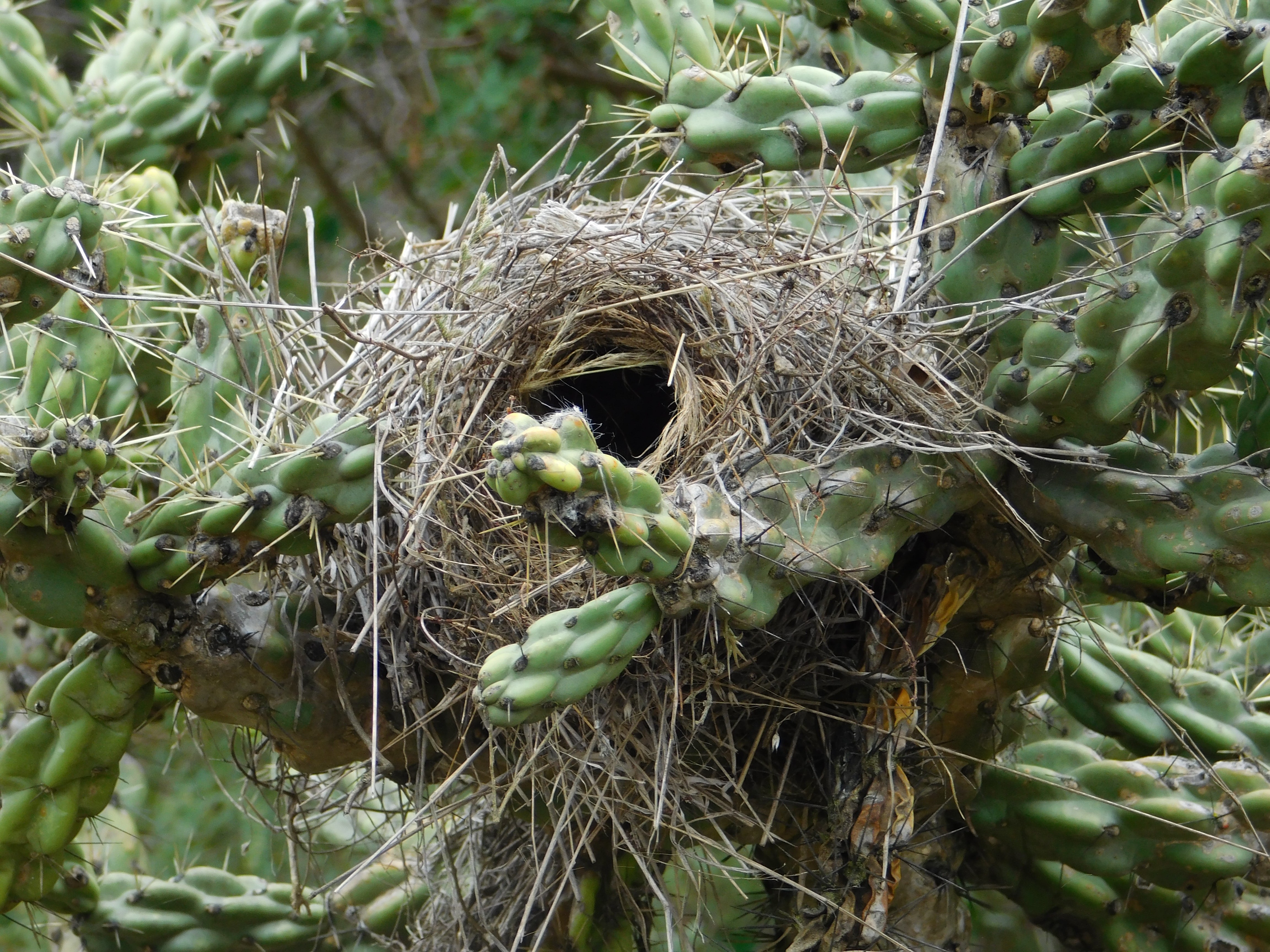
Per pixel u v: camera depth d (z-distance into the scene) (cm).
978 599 337
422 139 817
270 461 292
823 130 340
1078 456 301
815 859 329
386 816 403
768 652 317
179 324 439
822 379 290
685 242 346
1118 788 375
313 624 325
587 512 234
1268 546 284
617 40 402
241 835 562
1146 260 277
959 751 367
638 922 373
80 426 279
